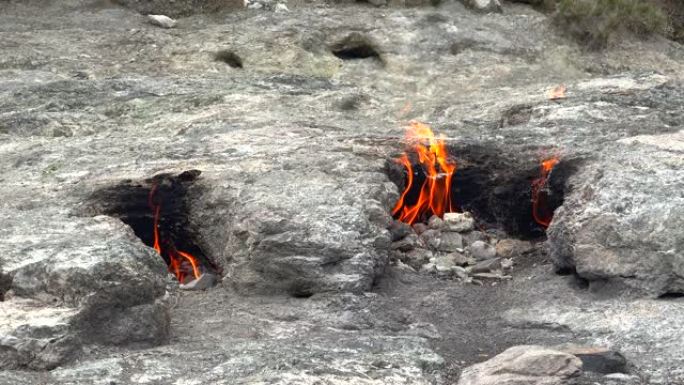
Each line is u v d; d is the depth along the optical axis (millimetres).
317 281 12812
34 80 20750
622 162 14406
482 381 10328
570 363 10352
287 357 10664
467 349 11688
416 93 21719
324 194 13891
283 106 19125
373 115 19438
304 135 17172
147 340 11117
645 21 26781
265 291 12953
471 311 12875
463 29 24359
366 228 13258
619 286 12703
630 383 10406
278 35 23297
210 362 10602
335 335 11773
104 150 16906
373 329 12109
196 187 14828
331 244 12914
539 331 12164
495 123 18375
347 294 12742
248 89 20141
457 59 23281
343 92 20109
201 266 14844
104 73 21531
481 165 16297
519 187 16062
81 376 10180
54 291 11062
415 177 16219
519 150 16375
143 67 22016
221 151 16312
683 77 24844
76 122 18500
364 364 10641
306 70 22484
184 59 22438
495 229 16172
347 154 15891
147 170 15602
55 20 24625
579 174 15109
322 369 10383
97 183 15227
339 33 23828
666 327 11703
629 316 12055
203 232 14523
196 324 12031
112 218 13352
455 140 16609
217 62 22453
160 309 11281
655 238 12594
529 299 13023
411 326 12219
